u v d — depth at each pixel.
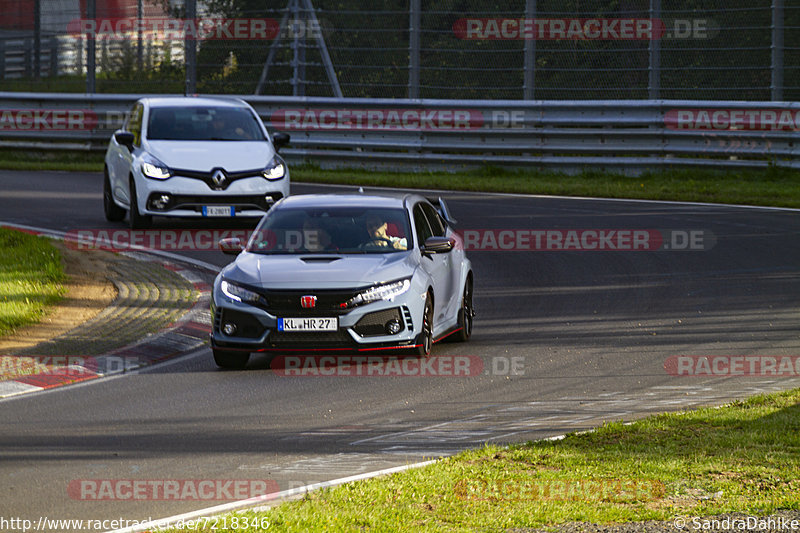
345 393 32.12
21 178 84.56
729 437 25.59
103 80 99.50
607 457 24.12
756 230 63.38
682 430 26.53
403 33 103.50
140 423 28.70
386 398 31.44
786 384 32.47
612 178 85.62
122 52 99.31
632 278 51.34
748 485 22.00
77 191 77.94
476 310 45.66
